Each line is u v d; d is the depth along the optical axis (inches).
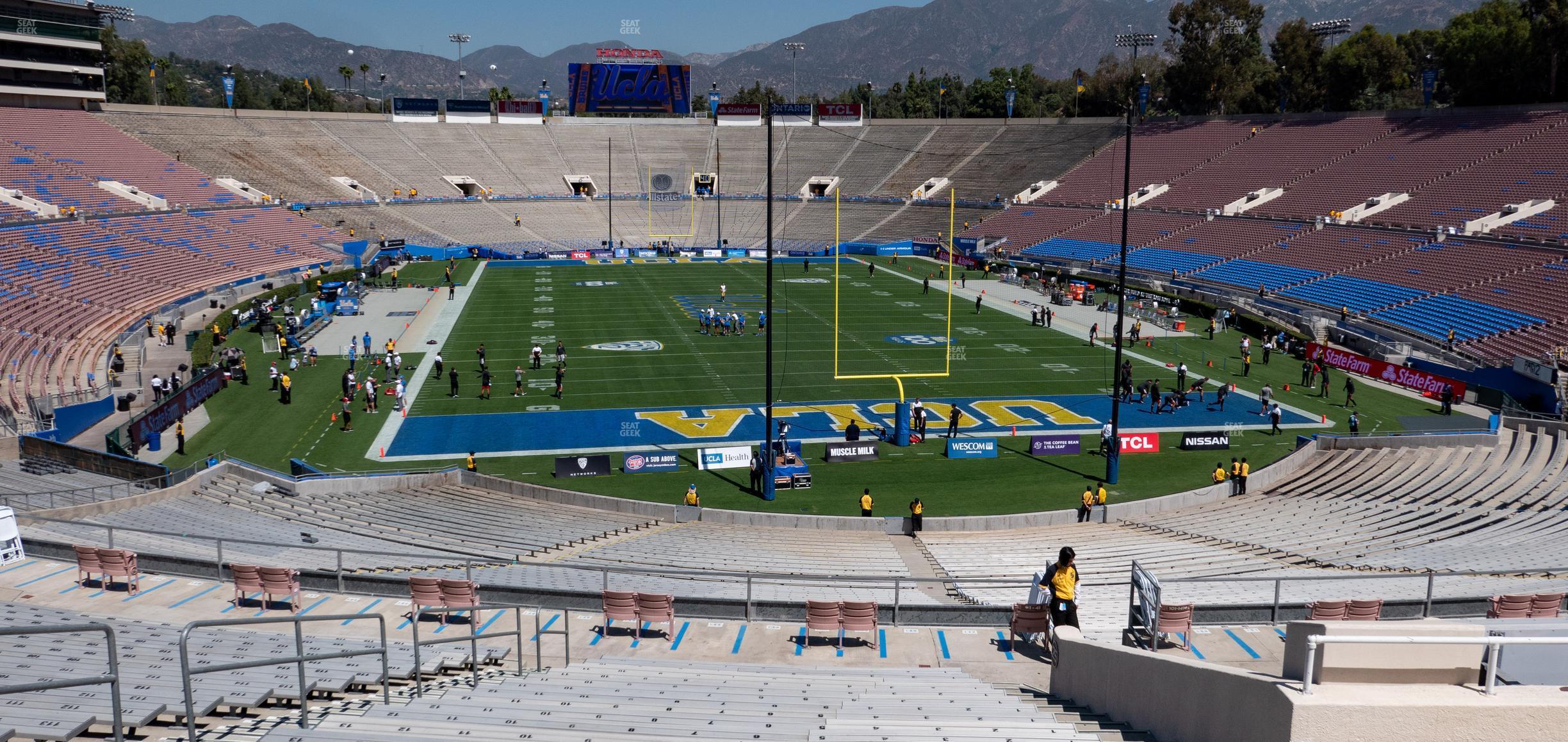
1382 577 537.3
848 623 550.6
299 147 3476.9
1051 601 450.6
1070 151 3693.4
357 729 328.8
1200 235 2721.5
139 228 2384.4
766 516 990.4
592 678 441.7
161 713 334.3
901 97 6127.0
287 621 299.0
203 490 949.8
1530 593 573.9
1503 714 188.7
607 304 2340.1
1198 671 257.1
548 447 1285.7
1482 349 1653.5
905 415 1306.6
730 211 3804.1
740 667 479.5
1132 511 1035.9
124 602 574.9
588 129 4106.8
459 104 3961.6
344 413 1339.8
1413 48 4170.8
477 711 357.4
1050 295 2476.6
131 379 1475.1
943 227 3506.4
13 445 1097.4
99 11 3038.9
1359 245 2272.4
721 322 2031.3
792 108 4210.1
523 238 3430.1
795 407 1473.9
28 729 307.0
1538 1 2701.8
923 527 964.0
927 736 306.3
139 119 3132.4
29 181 2406.5
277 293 2201.0
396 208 3388.3
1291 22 3735.2
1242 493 1106.1
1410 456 1137.4
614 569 563.2
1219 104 3964.1
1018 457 1263.5
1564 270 1777.8
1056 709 370.9
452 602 568.1
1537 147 2317.9
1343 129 2913.4
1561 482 950.4
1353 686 200.2
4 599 573.9
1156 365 1764.3
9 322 1573.6
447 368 1686.8
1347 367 1724.9
